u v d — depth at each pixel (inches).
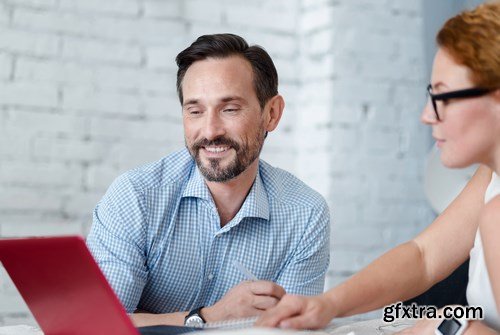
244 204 68.1
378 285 55.1
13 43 98.9
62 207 100.8
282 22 113.2
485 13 41.8
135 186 67.1
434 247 58.3
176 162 70.8
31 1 99.7
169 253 67.4
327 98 108.8
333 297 52.3
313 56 111.8
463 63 41.7
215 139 63.9
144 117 105.1
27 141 99.4
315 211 71.7
